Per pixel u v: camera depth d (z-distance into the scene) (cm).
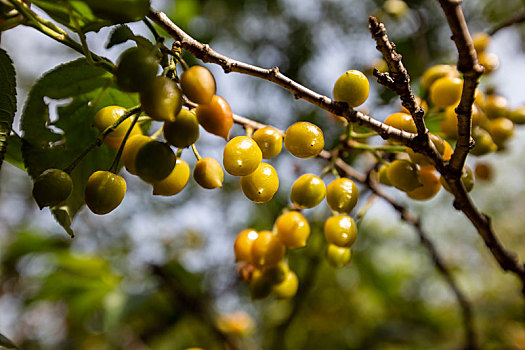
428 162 24
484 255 112
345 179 26
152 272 46
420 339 55
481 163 33
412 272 74
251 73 22
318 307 63
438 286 77
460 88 26
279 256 26
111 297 43
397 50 41
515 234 139
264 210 60
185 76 21
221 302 60
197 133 21
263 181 23
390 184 27
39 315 66
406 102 22
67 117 26
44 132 25
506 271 28
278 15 62
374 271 63
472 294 94
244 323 47
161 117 20
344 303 64
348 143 27
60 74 25
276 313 62
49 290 47
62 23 22
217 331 45
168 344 53
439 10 55
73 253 47
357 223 31
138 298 43
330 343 59
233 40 61
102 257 52
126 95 26
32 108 25
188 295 46
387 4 39
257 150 23
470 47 21
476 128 26
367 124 23
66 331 63
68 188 22
